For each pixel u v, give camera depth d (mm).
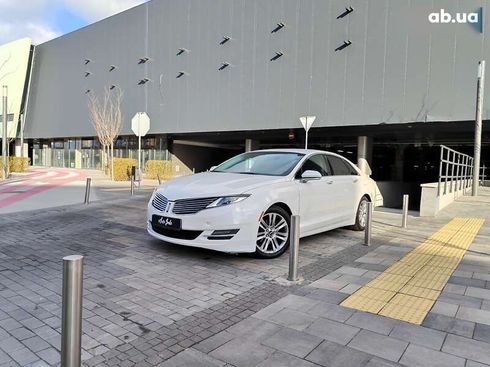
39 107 43562
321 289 4559
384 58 18875
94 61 35750
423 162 35000
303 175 6305
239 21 24531
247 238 5469
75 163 41844
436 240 7336
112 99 33781
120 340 3318
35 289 4500
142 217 9508
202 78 26797
